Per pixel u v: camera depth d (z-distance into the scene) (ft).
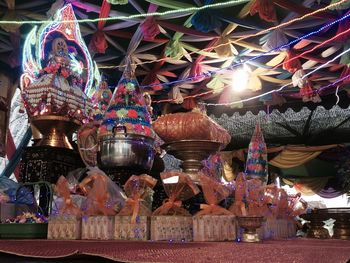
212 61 24.52
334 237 7.33
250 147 9.68
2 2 18.98
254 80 25.79
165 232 4.12
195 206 5.01
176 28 20.86
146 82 25.85
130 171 6.15
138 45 23.35
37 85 7.70
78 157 7.80
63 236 4.55
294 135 29.14
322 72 25.38
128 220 4.25
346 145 29.25
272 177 31.81
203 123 5.36
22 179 7.13
